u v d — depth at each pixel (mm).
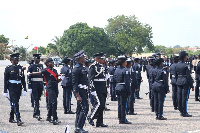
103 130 8375
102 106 8484
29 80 9828
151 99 11375
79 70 7969
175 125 8953
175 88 11781
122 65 9281
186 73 10312
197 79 14023
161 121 9578
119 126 8875
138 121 9609
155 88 9859
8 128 8656
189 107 12320
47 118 9688
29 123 9383
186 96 10344
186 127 8672
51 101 9227
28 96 16438
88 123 9383
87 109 8039
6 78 9148
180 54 10617
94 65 8484
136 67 14734
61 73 11133
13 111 9461
